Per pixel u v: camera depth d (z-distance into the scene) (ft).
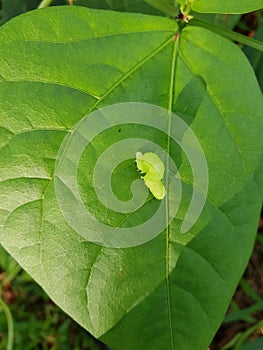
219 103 0.95
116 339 0.92
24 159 0.90
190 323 0.94
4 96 0.90
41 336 1.33
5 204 0.89
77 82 0.92
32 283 1.33
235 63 0.95
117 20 0.94
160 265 0.93
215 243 0.93
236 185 0.94
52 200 0.90
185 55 0.95
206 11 0.95
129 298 0.92
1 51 0.91
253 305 1.35
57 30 0.92
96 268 0.91
